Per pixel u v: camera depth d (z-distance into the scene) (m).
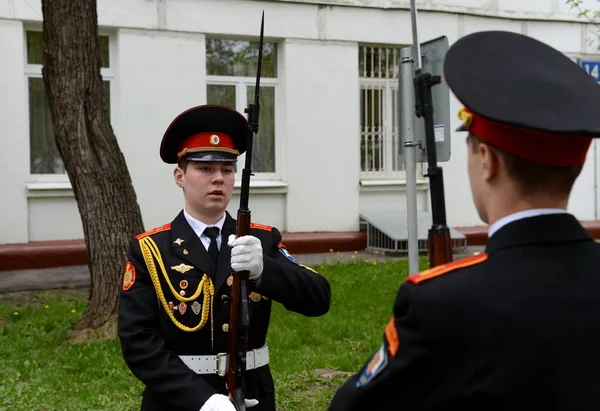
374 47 11.16
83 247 9.19
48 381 4.97
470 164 1.54
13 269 8.89
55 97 6.02
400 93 4.73
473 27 11.42
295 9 10.37
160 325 2.69
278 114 10.56
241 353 2.54
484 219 1.56
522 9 11.70
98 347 5.61
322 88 10.59
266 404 2.74
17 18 8.98
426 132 1.92
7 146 9.04
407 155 4.63
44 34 6.05
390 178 11.29
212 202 2.76
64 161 6.11
